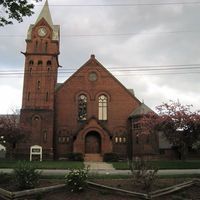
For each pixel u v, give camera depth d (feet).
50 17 197.57
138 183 61.16
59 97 190.80
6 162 133.39
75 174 56.70
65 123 187.52
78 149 176.76
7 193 52.80
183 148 146.51
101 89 192.85
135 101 191.93
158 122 144.36
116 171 101.04
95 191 56.59
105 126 188.24
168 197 55.11
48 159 172.45
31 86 182.70
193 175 76.95
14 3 58.49
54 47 189.37
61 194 54.95
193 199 54.44
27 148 173.17
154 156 174.40
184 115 138.21
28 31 191.83
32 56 187.01
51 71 186.09
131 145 185.06
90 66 195.31
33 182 57.06
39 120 178.19
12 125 161.17
